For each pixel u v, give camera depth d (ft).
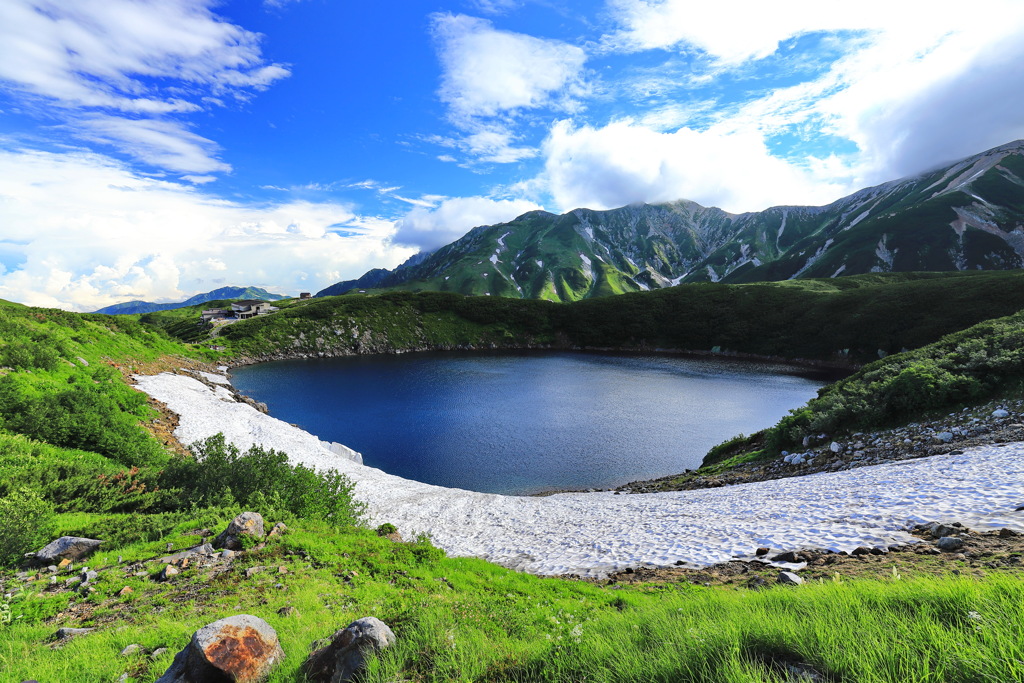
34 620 28.27
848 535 41.16
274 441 128.77
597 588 37.81
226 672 17.53
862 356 331.36
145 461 84.58
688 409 200.64
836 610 15.85
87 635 25.68
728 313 456.86
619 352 456.86
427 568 40.86
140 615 28.40
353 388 257.96
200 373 248.73
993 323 103.09
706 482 90.07
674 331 471.62
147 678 19.83
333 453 129.59
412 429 172.55
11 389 82.48
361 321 483.92
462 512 82.17
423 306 532.32
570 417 187.52
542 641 20.52
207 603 30.01
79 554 39.86
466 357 416.26
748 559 41.06
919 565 29.91
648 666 14.64
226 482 59.72
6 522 40.37
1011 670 10.48
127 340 220.64
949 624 13.42
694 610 20.30
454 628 21.52
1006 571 25.39
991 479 47.96
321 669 18.15
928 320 316.81
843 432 88.43
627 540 54.85
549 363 367.86
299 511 56.90
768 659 14.19
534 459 138.82
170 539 42.73
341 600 30.73
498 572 42.11
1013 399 73.05
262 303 588.50
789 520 49.96
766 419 181.98
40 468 57.77
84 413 82.99
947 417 77.30
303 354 426.51
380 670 17.35
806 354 366.63
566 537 61.31
